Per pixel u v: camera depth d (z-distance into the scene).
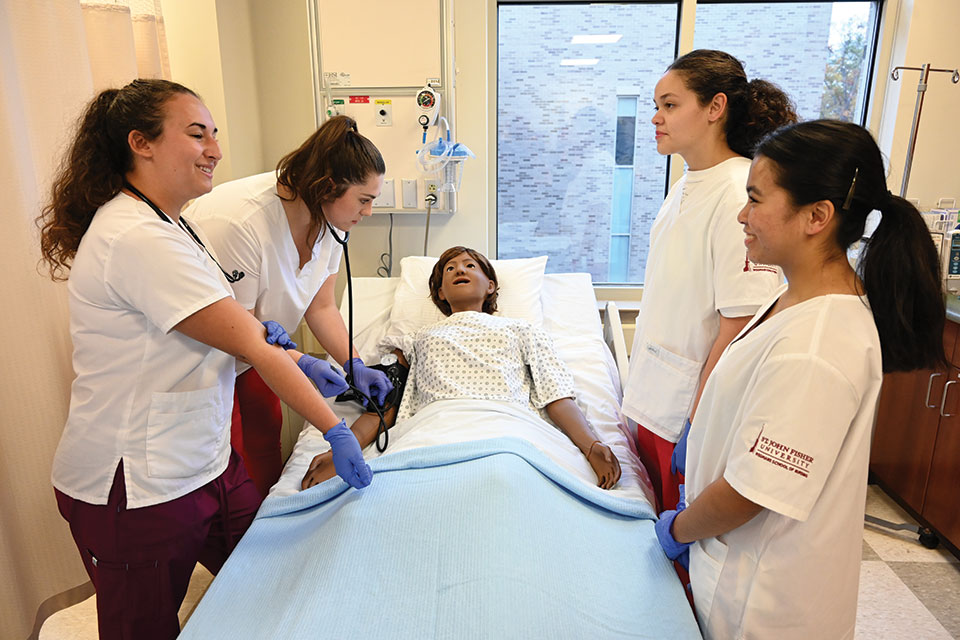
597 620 1.07
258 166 2.55
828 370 0.85
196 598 1.87
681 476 1.53
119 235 1.10
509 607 1.05
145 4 1.97
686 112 1.37
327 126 1.41
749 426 0.91
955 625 1.78
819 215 0.87
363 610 1.07
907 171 2.23
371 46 2.40
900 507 2.36
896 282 0.86
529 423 1.65
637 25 2.57
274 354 1.22
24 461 1.60
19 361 1.56
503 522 1.19
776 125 1.34
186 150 1.15
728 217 1.30
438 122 2.45
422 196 2.52
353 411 1.88
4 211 1.50
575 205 2.81
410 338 2.01
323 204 1.46
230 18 2.29
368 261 2.71
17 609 1.60
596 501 1.37
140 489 1.22
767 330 0.94
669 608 1.11
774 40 2.58
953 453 1.99
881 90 2.55
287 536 1.35
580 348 2.21
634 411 1.62
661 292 1.52
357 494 1.32
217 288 1.18
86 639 1.72
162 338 1.18
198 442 1.28
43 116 1.57
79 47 1.62
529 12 2.58
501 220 2.85
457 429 1.57
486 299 2.24
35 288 1.57
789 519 0.93
